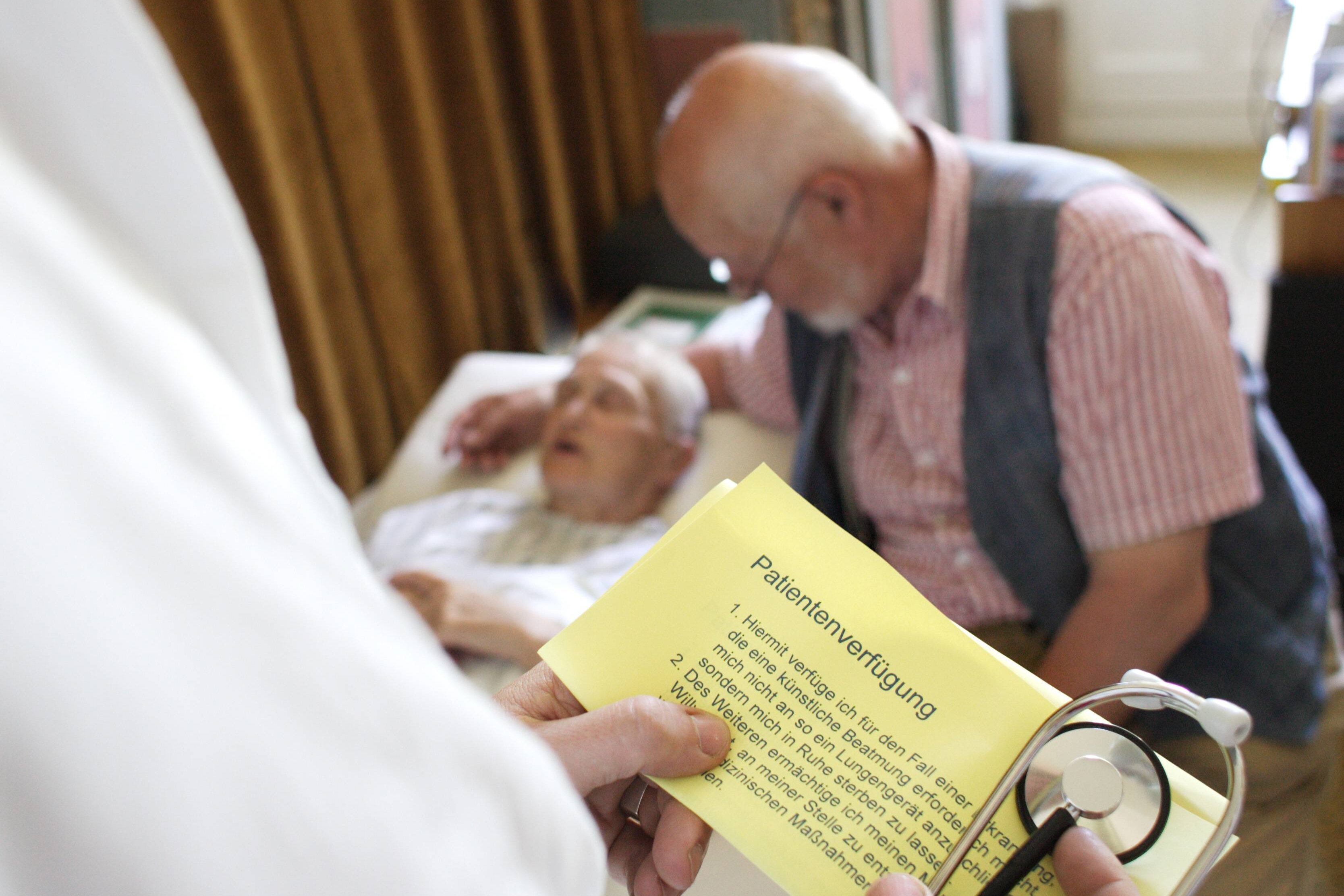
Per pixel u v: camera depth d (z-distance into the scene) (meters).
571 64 2.43
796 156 1.11
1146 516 1.05
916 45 2.49
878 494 1.24
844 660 0.42
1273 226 2.87
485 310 2.43
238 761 0.18
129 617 0.17
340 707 0.20
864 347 1.26
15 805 0.17
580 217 2.61
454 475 1.71
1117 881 0.37
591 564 1.38
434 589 1.23
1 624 0.16
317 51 1.89
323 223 1.99
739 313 1.87
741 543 0.44
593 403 1.53
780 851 0.41
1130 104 3.53
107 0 0.20
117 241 0.21
